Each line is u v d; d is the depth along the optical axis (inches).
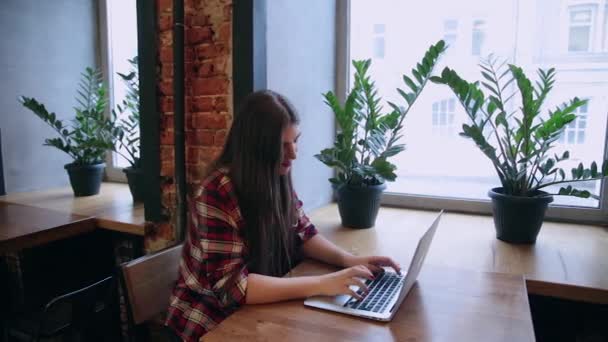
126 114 112.3
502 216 63.9
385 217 81.2
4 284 87.0
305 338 36.1
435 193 86.5
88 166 97.6
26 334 66.1
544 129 61.3
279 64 71.6
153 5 71.6
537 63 75.1
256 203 47.5
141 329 49.8
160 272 52.4
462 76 80.6
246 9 64.9
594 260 56.8
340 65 91.2
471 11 78.4
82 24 113.3
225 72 68.7
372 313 40.2
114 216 81.2
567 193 61.1
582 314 59.8
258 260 48.6
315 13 82.0
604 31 70.2
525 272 52.7
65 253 87.0
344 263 54.0
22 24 101.0
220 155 50.8
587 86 72.2
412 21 83.1
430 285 47.1
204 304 46.8
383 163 69.0
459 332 37.0
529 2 74.2
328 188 92.5
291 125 48.8
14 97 100.8
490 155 64.4
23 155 103.9
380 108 76.1
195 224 47.8
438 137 84.3
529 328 37.6
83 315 61.4
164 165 75.4
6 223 74.7
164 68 72.9
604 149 72.1
